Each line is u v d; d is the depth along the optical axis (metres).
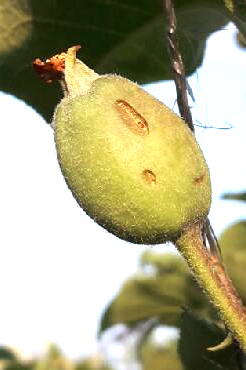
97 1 0.24
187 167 0.20
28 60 0.24
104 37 0.24
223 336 0.24
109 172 0.20
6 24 0.24
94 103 0.20
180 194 0.20
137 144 0.20
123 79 0.20
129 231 0.20
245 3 0.23
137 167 0.20
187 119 0.21
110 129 0.20
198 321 0.24
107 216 0.20
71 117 0.20
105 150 0.20
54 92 0.25
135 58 0.24
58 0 0.24
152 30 0.24
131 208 0.20
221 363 0.24
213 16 0.23
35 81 0.25
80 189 0.20
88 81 0.21
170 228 0.20
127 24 0.24
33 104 0.25
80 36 0.24
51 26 0.24
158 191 0.20
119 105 0.20
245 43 0.24
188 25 0.24
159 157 0.20
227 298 0.20
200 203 0.20
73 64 0.21
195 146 0.20
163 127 0.20
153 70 0.25
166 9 0.22
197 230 0.20
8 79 0.25
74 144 0.20
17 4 0.24
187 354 0.24
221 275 0.20
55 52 0.24
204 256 0.20
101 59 0.25
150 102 0.20
